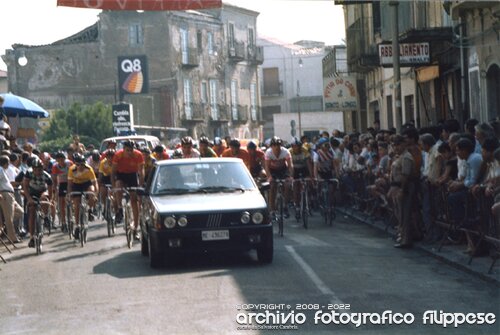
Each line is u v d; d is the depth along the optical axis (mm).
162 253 16062
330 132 79125
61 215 26078
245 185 17516
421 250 18266
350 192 28922
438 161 18578
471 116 29750
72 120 66750
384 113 45219
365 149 27828
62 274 16484
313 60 112250
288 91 113062
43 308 12930
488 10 27219
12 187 24062
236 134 92938
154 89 79812
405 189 18969
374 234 22016
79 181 22125
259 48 97125
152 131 77000
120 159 22219
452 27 31219
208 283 14328
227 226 16109
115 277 15586
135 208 21078
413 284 13969
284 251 18328
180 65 81562
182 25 82062
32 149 28562
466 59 30172
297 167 25125
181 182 17484
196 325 11141
